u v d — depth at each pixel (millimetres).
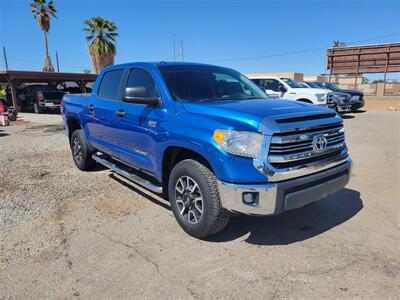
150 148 4270
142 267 3283
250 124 3246
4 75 21500
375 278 3053
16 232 4055
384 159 7480
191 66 4762
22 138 11008
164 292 2910
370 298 2791
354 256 3422
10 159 7801
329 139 3682
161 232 4012
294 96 14609
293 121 3391
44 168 6938
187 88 4293
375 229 4016
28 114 21828
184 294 2881
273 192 3184
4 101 23891
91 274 3186
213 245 3688
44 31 39969
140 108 4473
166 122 3955
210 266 3287
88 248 3658
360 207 4691
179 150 3969
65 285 3031
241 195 3234
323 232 3963
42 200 5074
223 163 3279
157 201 5008
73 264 3355
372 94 30406
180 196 3953
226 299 2809
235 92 4684
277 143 3211
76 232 4035
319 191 3520
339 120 3865
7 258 3482
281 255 3467
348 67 32844
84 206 4836
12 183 5926
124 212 4617
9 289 2988
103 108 5359
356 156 7805
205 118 3566
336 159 3736
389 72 30719
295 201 3318
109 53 33688
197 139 3496
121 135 4918
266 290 2912
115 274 3180
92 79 26297
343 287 2936
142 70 4699
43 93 22484
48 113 22672
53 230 4094
